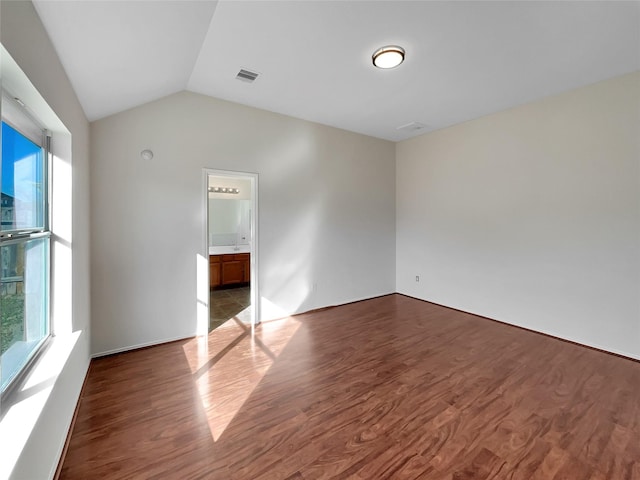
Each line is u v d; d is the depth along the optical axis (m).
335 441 1.84
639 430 1.93
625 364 2.86
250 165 3.90
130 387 2.44
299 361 2.91
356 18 2.16
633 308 2.97
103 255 2.98
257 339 3.46
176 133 3.36
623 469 1.63
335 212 4.78
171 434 1.90
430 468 1.64
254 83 3.22
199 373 2.67
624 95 2.97
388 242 5.53
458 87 3.28
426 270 5.11
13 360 1.48
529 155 3.72
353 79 3.09
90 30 1.69
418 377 2.61
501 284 4.07
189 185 3.46
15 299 1.50
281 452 1.76
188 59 2.63
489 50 2.55
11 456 1.09
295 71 2.96
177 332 3.42
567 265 3.42
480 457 1.72
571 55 2.64
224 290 5.83
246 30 2.29
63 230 2.02
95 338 2.96
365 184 5.14
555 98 3.48
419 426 1.98
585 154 3.25
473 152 4.35
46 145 1.96
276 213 4.15
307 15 2.12
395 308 4.73
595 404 2.21
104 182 2.97
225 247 6.16
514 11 2.08
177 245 3.39
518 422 2.02
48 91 1.57
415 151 5.23
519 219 3.85
